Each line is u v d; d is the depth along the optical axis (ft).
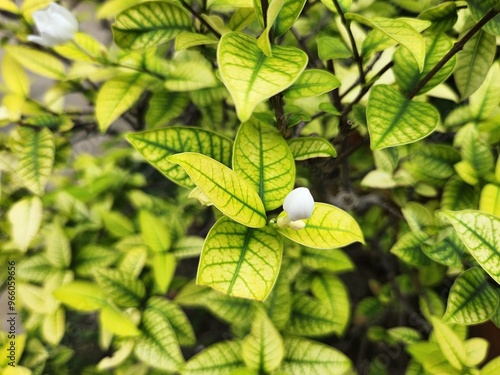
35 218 1.10
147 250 1.25
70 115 1.25
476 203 1.01
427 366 0.89
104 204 1.48
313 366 0.95
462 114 1.10
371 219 1.42
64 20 0.83
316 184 0.97
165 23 0.77
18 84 1.13
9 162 1.10
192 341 1.11
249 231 0.64
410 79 0.80
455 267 0.90
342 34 1.09
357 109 0.85
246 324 1.09
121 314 1.04
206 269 0.59
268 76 0.51
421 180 1.14
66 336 1.54
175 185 1.76
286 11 0.63
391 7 1.21
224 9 1.15
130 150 1.61
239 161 0.68
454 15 0.81
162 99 1.17
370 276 1.65
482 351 0.90
